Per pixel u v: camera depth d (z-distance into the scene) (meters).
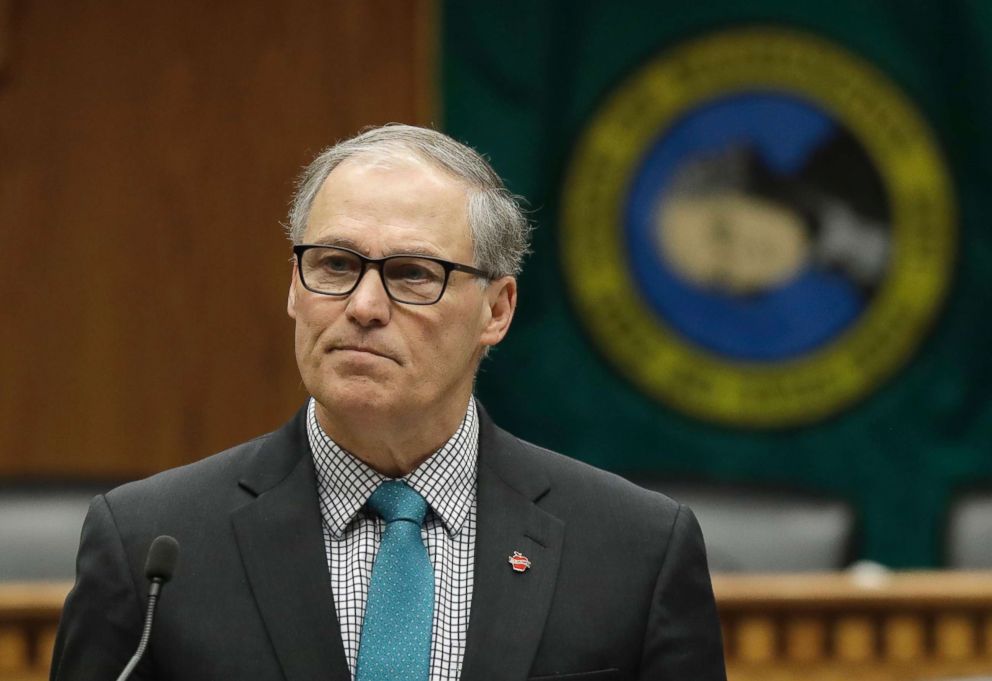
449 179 6.56
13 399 18.17
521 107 18.66
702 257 18.95
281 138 18.28
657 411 19.00
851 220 19.00
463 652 6.42
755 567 13.48
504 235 6.75
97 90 18.17
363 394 6.30
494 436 7.09
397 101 18.44
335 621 6.37
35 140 18.09
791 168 18.94
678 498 13.81
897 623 11.59
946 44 18.98
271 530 6.56
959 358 19.14
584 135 18.77
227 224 18.30
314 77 18.34
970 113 19.02
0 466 18.16
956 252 19.06
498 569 6.60
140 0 18.20
